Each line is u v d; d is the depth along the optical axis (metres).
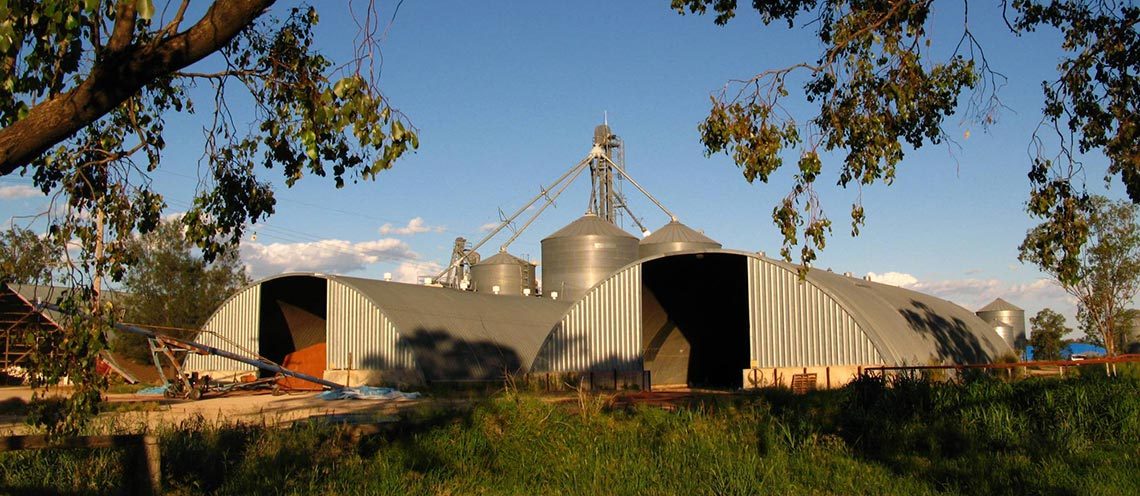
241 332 48.53
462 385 42.53
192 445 12.79
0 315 39.06
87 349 8.41
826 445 14.47
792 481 12.38
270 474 11.67
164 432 13.84
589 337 40.78
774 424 15.20
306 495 11.08
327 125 7.44
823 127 12.10
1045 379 17.61
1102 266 45.84
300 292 49.53
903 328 37.91
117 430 14.32
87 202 9.39
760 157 11.27
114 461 11.74
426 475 12.42
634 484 11.94
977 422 15.66
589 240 62.34
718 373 52.28
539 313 55.56
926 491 11.89
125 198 9.47
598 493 11.59
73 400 8.38
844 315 34.44
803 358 35.19
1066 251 11.78
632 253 63.47
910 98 11.71
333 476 11.93
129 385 42.06
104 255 9.17
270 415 24.61
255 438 13.55
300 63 9.35
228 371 48.72
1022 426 15.38
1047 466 13.18
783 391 21.73
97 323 8.47
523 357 48.16
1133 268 45.81
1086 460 13.70
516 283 67.75
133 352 56.72
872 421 15.73
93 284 8.80
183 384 36.34
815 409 16.69
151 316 58.44
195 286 61.75
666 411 16.75
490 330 48.59
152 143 9.81
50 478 11.62
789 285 36.03
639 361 39.44
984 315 88.12
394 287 47.75
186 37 6.87
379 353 43.28
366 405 30.64
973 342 45.84
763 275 36.78
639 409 16.78
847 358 34.12
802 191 11.24
